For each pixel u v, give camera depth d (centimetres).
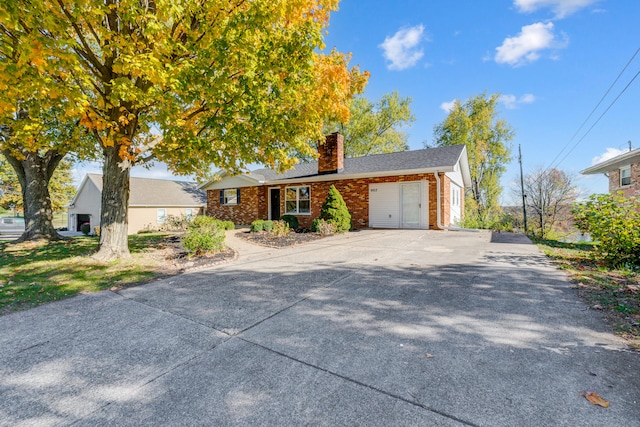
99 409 197
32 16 387
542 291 416
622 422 172
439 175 1259
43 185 1098
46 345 287
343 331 306
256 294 432
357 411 188
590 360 240
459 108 2912
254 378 227
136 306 390
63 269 589
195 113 649
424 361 245
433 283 467
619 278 472
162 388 218
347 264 618
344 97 1027
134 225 2248
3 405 201
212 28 540
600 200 605
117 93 490
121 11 462
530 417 179
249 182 1811
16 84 439
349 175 1418
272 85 606
